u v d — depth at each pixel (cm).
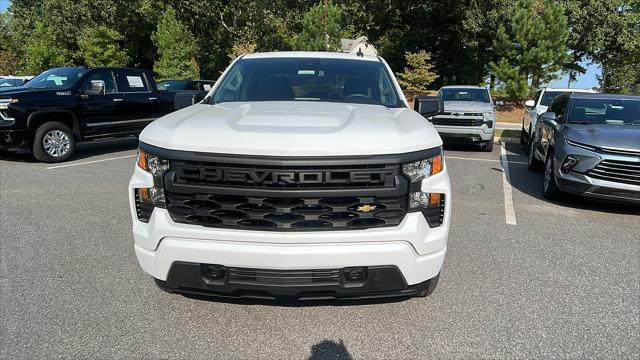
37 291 356
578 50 2861
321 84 409
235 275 276
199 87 1556
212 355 280
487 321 323
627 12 2869
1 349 280
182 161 270
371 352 285
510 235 514
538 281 391
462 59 3369
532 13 2255
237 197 267
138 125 1075
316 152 259
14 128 864
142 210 291
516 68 2209
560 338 303
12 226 511
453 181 812
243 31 3509
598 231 538
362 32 3659
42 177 773
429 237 283
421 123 318
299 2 3731
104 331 302
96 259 420
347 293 278
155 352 281
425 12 3428
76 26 3122
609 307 347
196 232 272
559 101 859
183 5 3381
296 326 313
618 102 738
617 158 585
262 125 284
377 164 265
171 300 345
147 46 3959
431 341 297
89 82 979
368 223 271
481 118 1156
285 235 265
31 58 3122
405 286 282
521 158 1114
